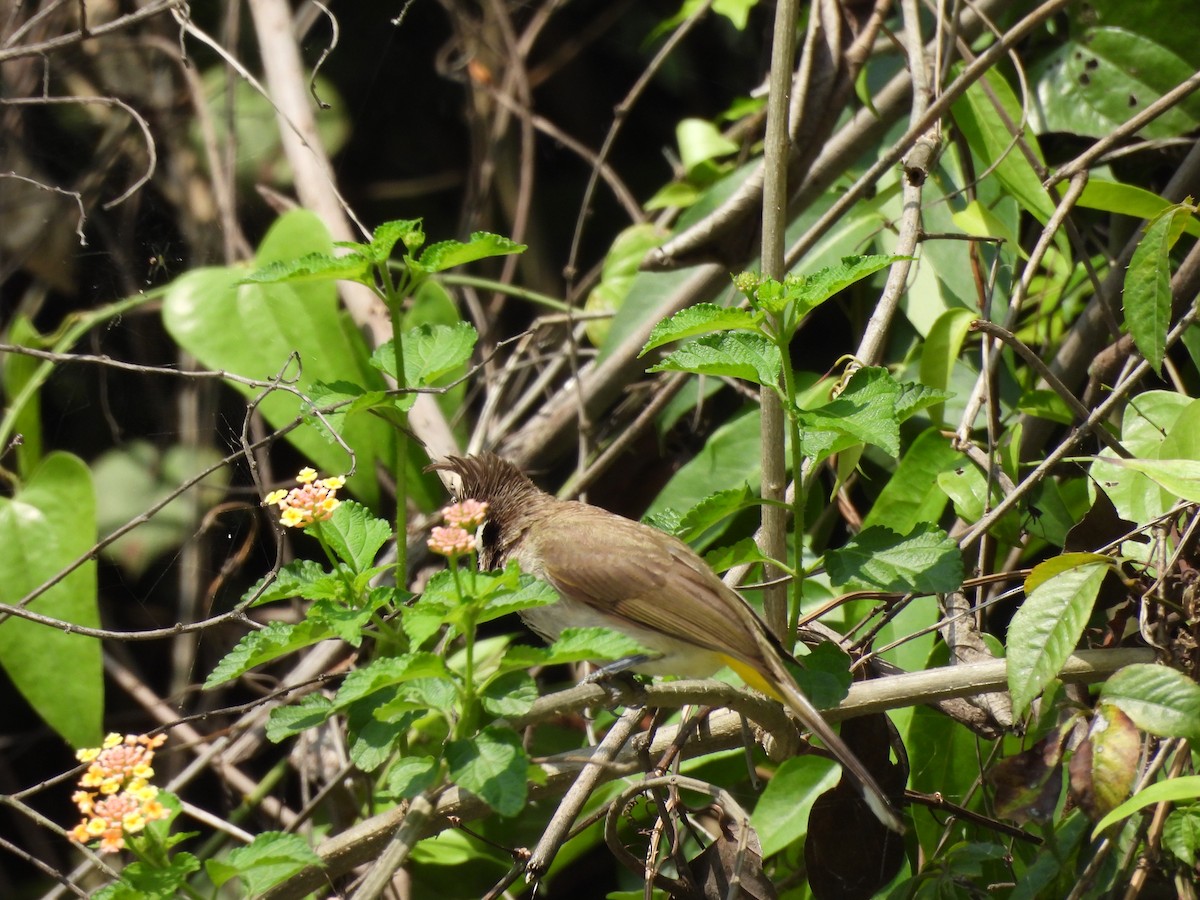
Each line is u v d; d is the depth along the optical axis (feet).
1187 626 20.98
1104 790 18.97
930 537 19.42
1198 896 20.95
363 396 20.12
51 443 36.06
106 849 14.58
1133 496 22.95
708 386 32.89
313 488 17.46
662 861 21.70
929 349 25.36
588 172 47.32
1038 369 23.84
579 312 36.76
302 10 42.37
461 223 43.16
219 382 35.70
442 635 31.48
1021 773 20.27
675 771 22.52
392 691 17.42
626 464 34.40
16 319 34.91
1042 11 24.40
